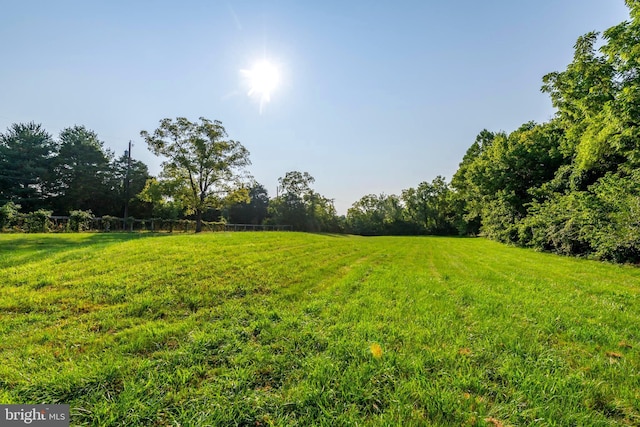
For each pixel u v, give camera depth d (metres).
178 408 2.35
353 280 7.72
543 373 2.90
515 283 7.75
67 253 8.45
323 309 5.02
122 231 27.03
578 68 10.99
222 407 2.35
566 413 2.33
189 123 30.20
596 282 8.07
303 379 2.78
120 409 2.30
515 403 2.45
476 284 7.53
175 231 32.53
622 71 10.12
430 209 66.31
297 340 3.65
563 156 21.20
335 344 3.51
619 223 11.92
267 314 4.67
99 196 40.59
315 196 58.94
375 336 3.76
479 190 30.67
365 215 68.81
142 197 29.50
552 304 5.52
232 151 32.47
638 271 10.30
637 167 13.41
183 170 30.52
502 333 3.93
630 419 2.34
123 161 43.47
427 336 3.80
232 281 6.60
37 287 5.49
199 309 4.85
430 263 12.42
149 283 5.92
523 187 24.19
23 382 2.60
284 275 7.71
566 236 15.43
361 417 2.28
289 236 20.89
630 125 10.12
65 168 39.31
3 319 4.12
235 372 2.87
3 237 13.31
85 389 2.55
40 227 19.31
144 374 2.79
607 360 3.27
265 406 2.39
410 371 2.92
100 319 4.23
